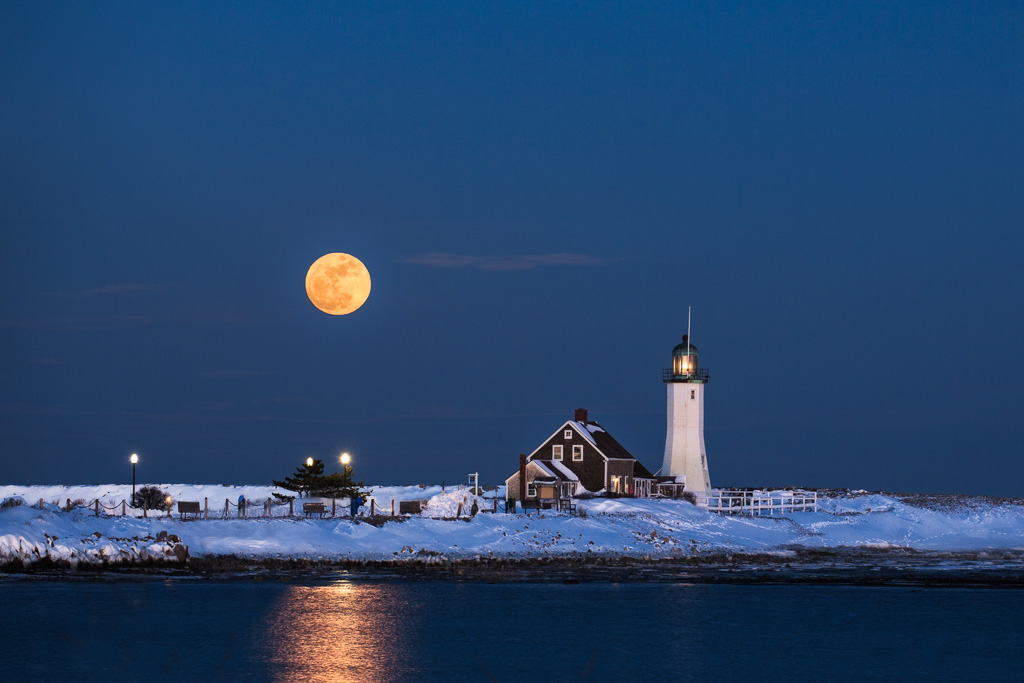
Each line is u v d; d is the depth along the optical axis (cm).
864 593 15500
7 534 14050
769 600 14812
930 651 12094
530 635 12500
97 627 11881
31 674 10356
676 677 10962
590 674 11012
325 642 11819
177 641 11575
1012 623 13512
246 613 12825
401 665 11106
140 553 14862
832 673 11194
